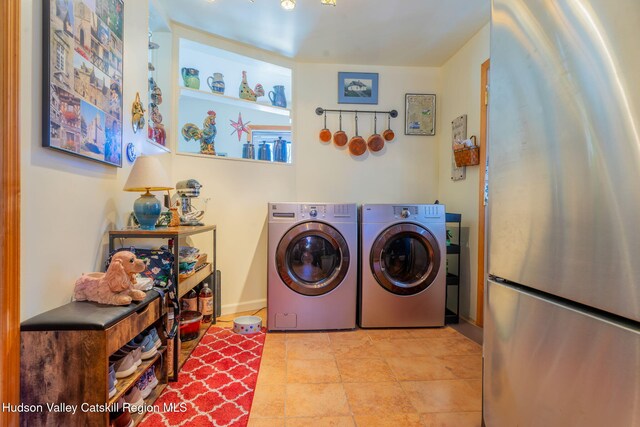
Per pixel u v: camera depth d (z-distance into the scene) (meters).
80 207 1.46
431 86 3.36
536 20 0.82
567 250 0.74
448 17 2.47
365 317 2.56
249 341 2.30
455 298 2.97
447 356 2.10
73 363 1.10
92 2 1.50
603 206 0.65
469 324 2.70
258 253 3.04
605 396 0.65
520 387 0.90
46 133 1.22
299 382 1.77
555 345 0.78
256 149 3.40
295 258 2.56
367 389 1.71
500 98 0.99
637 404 0.59
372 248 2.56
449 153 3.16
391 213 2.58
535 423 0.84
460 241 2.89
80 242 1.46
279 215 2.49
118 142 1.75
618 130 0.62
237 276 2.94
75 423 1.10
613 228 0.63
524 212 0.88
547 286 0.80
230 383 1.74
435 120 3.36
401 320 2.58
